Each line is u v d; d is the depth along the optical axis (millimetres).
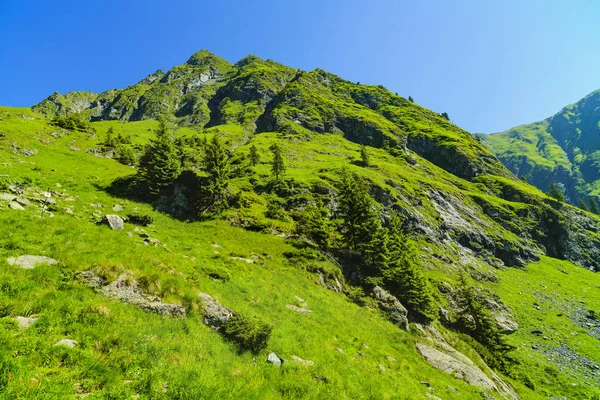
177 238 35719
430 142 188000
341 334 26125
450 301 64812
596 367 55156
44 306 11664
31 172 43812
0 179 30359
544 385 47938
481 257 101625
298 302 29469
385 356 26203
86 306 12469
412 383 22812
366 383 18734
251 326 16781
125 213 40219
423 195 115625
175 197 53844
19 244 15156
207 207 53938
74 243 16969
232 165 118500
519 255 111125
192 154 123000
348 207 57438
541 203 144000
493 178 162375
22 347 9062
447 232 103312
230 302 20953
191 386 10703
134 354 11125
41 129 81875
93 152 83250
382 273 49438
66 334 10844
